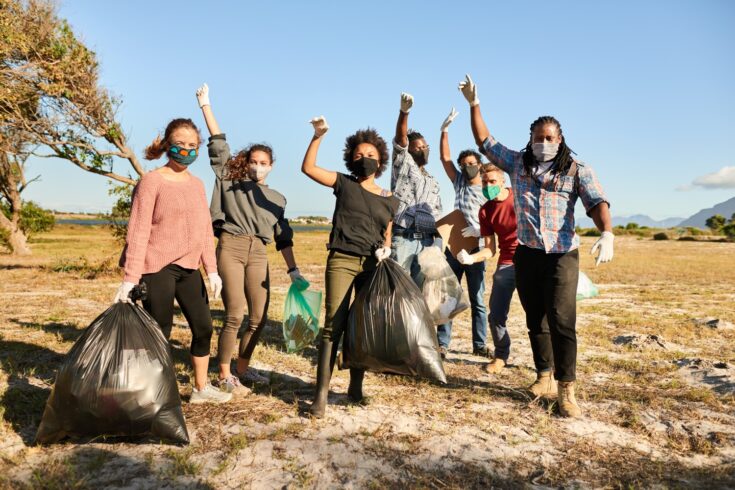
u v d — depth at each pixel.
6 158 20.02
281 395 4.00
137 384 2.83
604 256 3.37
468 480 2.72
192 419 3.40
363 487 2.61
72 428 2.82
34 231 26.20
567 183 3.65
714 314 8.72
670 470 2.90
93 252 25.05
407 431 3.33
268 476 2.68
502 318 4.89
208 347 3.70
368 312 3.42
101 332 2.92
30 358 4.80
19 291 10.20
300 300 4.75
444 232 5.57
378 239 3.68
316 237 60.91
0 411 3.32
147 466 2.74
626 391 4.30
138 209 3.19
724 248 40.38
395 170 5.00
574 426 3.52
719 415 3.77
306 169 3.56
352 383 3.85
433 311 4.74
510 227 4.77
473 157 5.51
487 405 3.91
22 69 12.38
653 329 7.14
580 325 7.41
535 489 2.66
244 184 4.01
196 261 3.42
